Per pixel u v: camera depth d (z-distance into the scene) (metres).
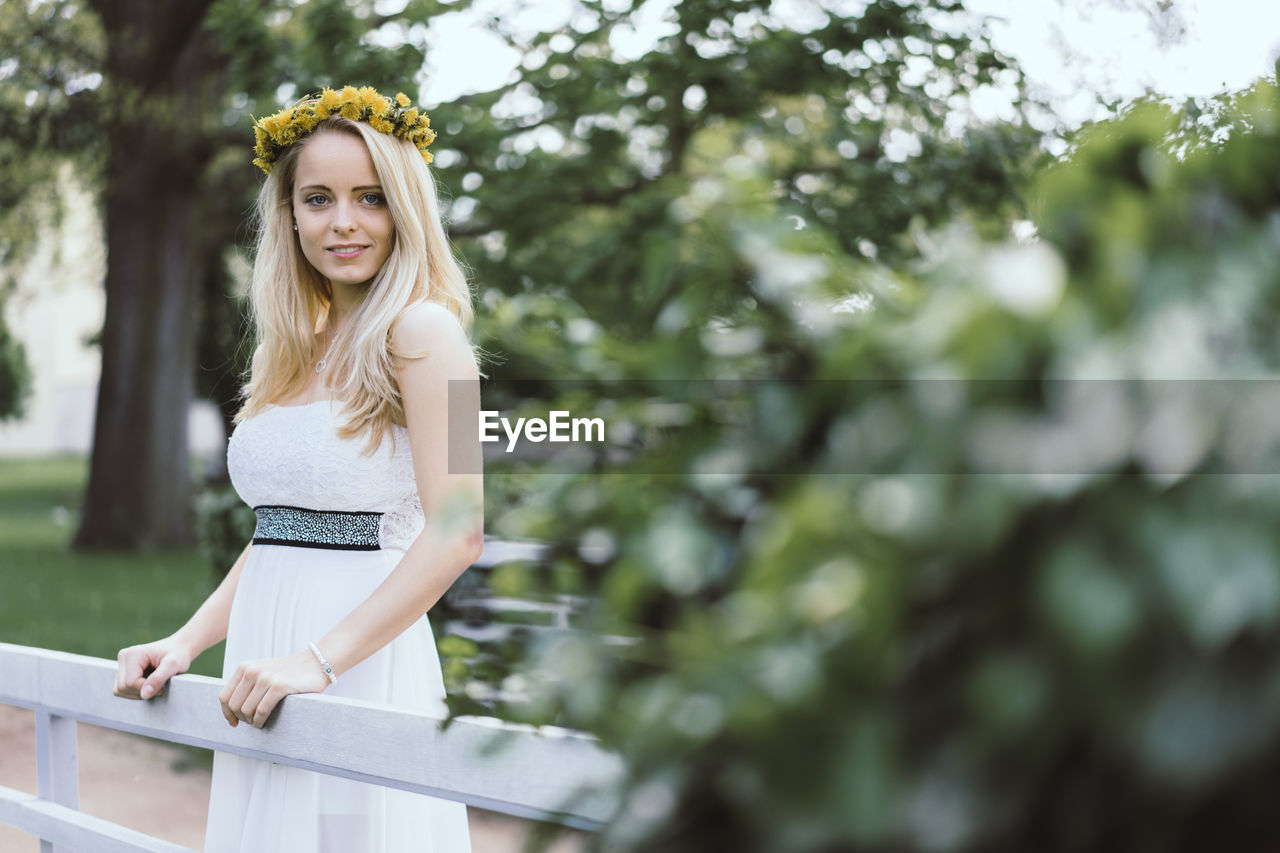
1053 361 0.38
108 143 12.99
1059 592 0.35
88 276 15.96
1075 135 0.45
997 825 0.38
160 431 14.28
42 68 12.58
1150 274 0.39
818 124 8.34
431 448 1.74
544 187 8.15
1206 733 0.34
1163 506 0.35
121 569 12.41
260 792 1.81
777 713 0.41
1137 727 0.35
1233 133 0.45
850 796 0.39
